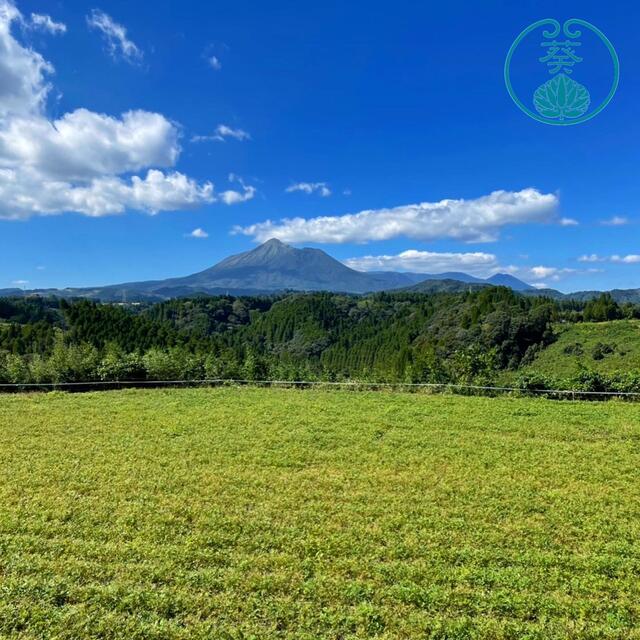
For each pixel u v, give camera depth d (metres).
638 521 9.71
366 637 6.37
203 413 20.02
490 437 16.14
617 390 22.91
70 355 29.58
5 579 7.55
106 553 8.42
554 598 7.12
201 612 6.86
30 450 14.73
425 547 8.67
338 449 14.84
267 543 8.85
